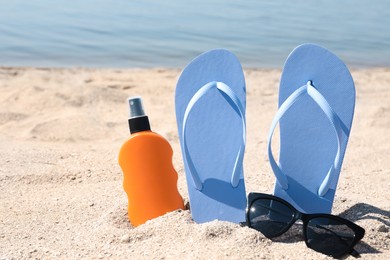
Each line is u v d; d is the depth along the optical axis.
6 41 3.54
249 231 1.08
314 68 1.14
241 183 1.16
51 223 1.23
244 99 1.16
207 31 4.01
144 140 1.17
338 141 1.10
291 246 1.07
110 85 2.60
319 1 5.73
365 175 1.52
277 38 3.87
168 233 1.11
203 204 1.16
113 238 1.13
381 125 1.98
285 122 1.15
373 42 3.89
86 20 4.27
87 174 1.48
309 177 1.15
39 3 4.88
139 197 1.18
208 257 1.04
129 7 4.87
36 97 2.18
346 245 1.06
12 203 1.33
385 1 5.93
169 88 2.56
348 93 1.13
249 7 5.12
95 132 1.87
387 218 1.17
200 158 1.17
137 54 3.36
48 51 3.35
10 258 1.10
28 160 1.58
